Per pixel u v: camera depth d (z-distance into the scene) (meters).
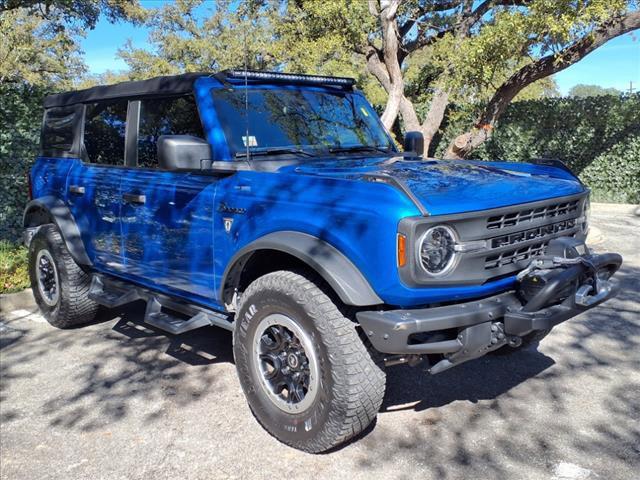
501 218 3.35
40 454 3.63
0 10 9.77
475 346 3.30
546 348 5.09
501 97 11.38
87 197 5.24
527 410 4.02
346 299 3.16
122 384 4.55
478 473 3.32
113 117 5.11
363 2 11.56
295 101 4.61
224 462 3.49
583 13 9.36
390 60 10.79
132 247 4.79
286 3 13.30
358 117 4.98
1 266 7.23
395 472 3.35
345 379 3.23
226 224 3.90
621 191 13.68
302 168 3.91
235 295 4.06
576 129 13.91
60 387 4.52
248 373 3.75
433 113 12.38
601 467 3.34
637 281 7.04
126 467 3.47
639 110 13.02
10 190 9.38
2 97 9.23
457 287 3.24
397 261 3.06
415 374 4.59
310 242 3.36
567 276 3.31
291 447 3.62
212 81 4.29
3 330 5.79
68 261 5.48
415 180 3.49
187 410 4.12
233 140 4.09
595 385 4.36
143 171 4.66
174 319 4.47
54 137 5.94
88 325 5.89
